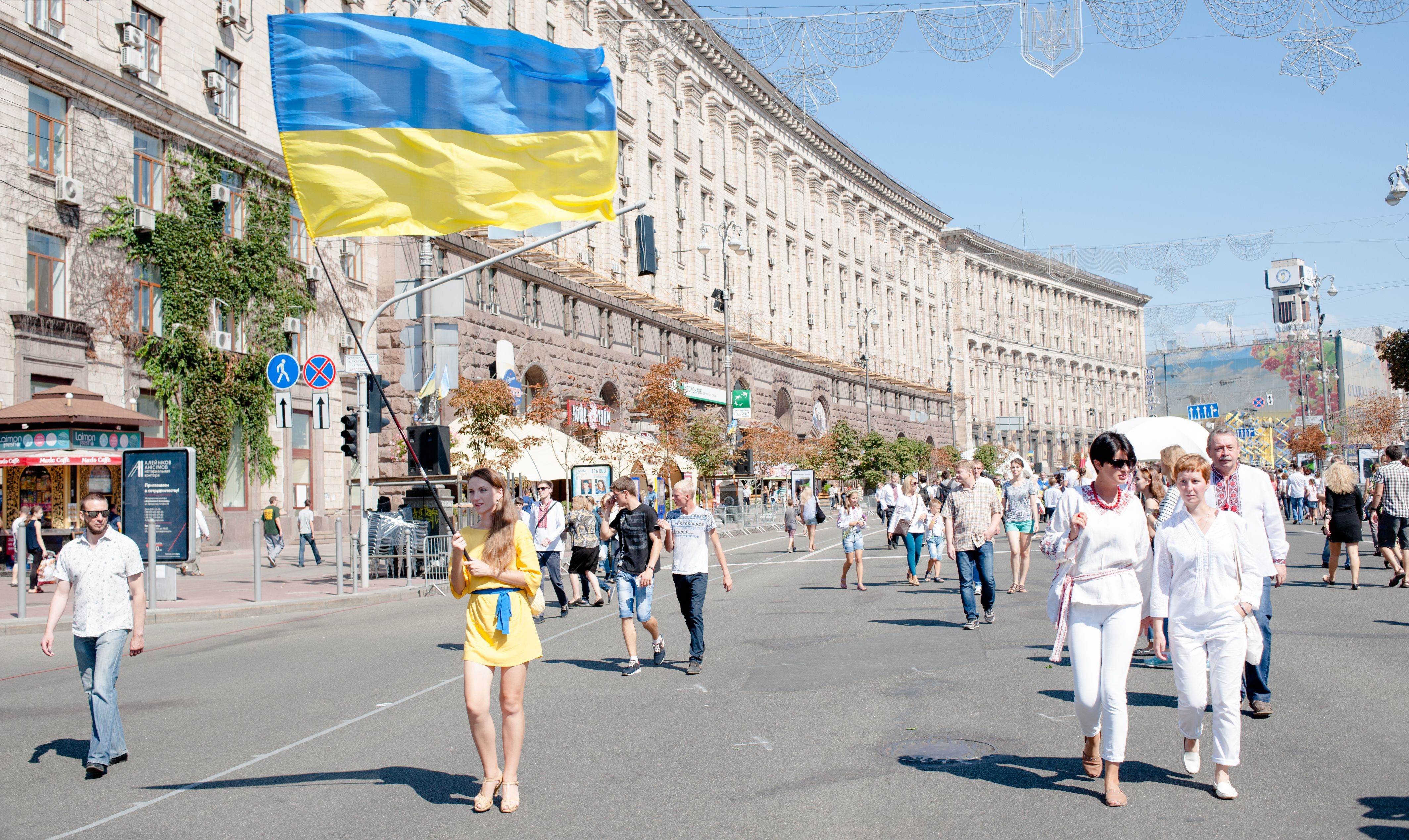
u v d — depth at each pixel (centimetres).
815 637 1269
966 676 981
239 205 3177
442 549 2292
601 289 4700
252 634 1536
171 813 619
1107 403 12462
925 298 9519
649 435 3944
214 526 3005
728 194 6312
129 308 2755
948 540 1330
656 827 564
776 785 638
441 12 3628
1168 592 634
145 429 2798
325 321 3481
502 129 784
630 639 1077
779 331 6856
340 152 760
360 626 1584
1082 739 738
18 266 2434
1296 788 613
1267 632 798
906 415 8856
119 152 2738
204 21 3053
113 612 746
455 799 630
